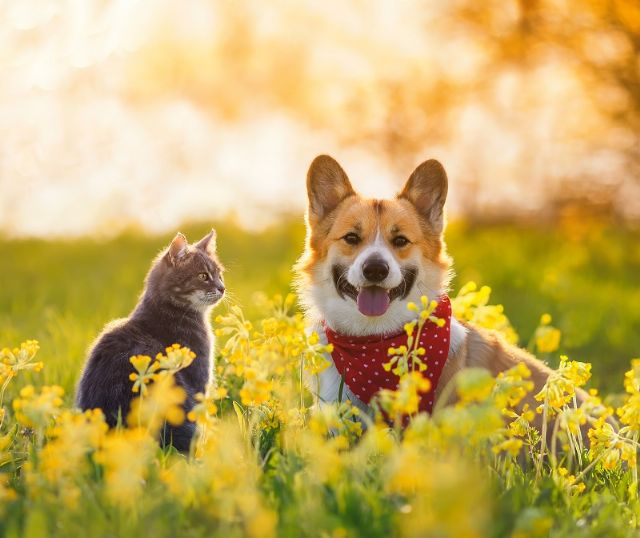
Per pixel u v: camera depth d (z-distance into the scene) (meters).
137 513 2.53
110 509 2.53
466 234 7.77
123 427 2.79
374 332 2.98
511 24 7.45
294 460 2.62
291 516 2.52
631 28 6.93
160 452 2.69
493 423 2.53
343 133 8.33
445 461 2.57
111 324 3.07
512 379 2.61
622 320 4.09
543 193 8.12
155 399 2.59
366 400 2.93
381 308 2.93
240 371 2.64
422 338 2.91
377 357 2.93
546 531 2.53
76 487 2.56
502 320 3.04
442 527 2.40
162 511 2.53
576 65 7.30
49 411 2.58
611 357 3.75
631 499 2.72
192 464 2.65
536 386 2.98
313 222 3.07
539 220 8.20
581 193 7.85
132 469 2.52
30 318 4.02
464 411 2.52
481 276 5.16
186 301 3.12
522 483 2.65
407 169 8.32
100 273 5.79
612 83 7.13
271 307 2.87
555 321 4.06
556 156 7.92
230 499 2.50
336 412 2.70
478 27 7.59
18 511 2.55
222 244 7.18
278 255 6.58
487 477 2.62
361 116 8.27
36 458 2.65
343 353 2.96
